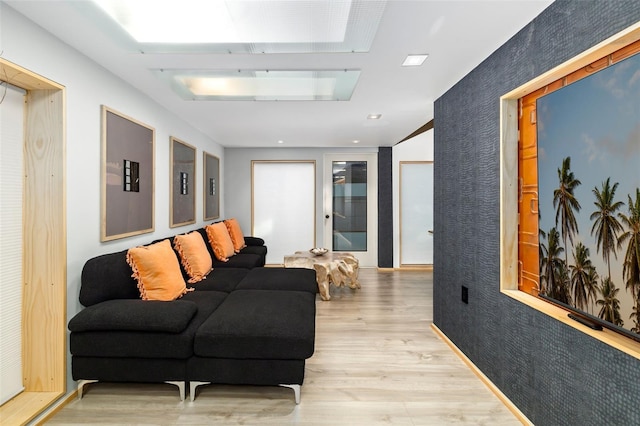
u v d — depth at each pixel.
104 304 2.12
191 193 4.20
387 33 1.91
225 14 1.71
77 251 2.14
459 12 1.69
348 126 4.27
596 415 1.37
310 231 6.14
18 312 1.95
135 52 2.16
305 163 6.11
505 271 2.02
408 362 2.56
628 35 1.17
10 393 1.90
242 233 5.55
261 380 2.01
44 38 1.86
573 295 1.52
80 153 2.16
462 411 1.96
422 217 6.08
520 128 1.98
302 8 1.66
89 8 1.67
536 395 1.74
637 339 1.18
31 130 1.98
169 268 2.58
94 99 2.29
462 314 2.59
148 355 1.98
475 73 2.37
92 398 2.07
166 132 3.44
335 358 2.63
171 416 1.90
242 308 2.30
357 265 4.72
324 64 2.33
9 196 1.89
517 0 1.59
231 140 5.29
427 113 3.62
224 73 2.49
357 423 1.86
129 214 2.72
